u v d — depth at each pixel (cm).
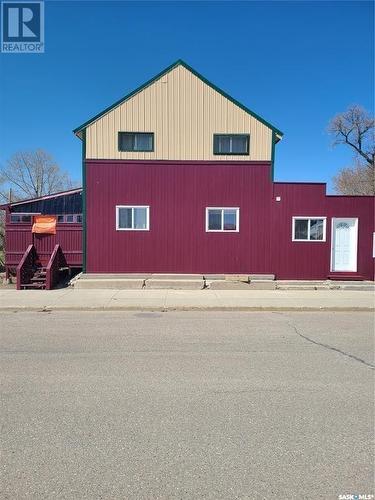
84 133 1789
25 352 767
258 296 1490
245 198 1803
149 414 484
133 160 1795
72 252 1908
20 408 500
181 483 346
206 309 1288
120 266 1800
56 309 1280
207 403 518
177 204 1802
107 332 952
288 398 536
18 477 353
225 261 1805
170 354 755
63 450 399
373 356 745
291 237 1809
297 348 805
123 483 345
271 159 1806
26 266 1759
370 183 5594
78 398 533
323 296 1500
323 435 432
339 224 1822
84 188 1792
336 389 570
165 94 1800
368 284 1722
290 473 361
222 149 1806
